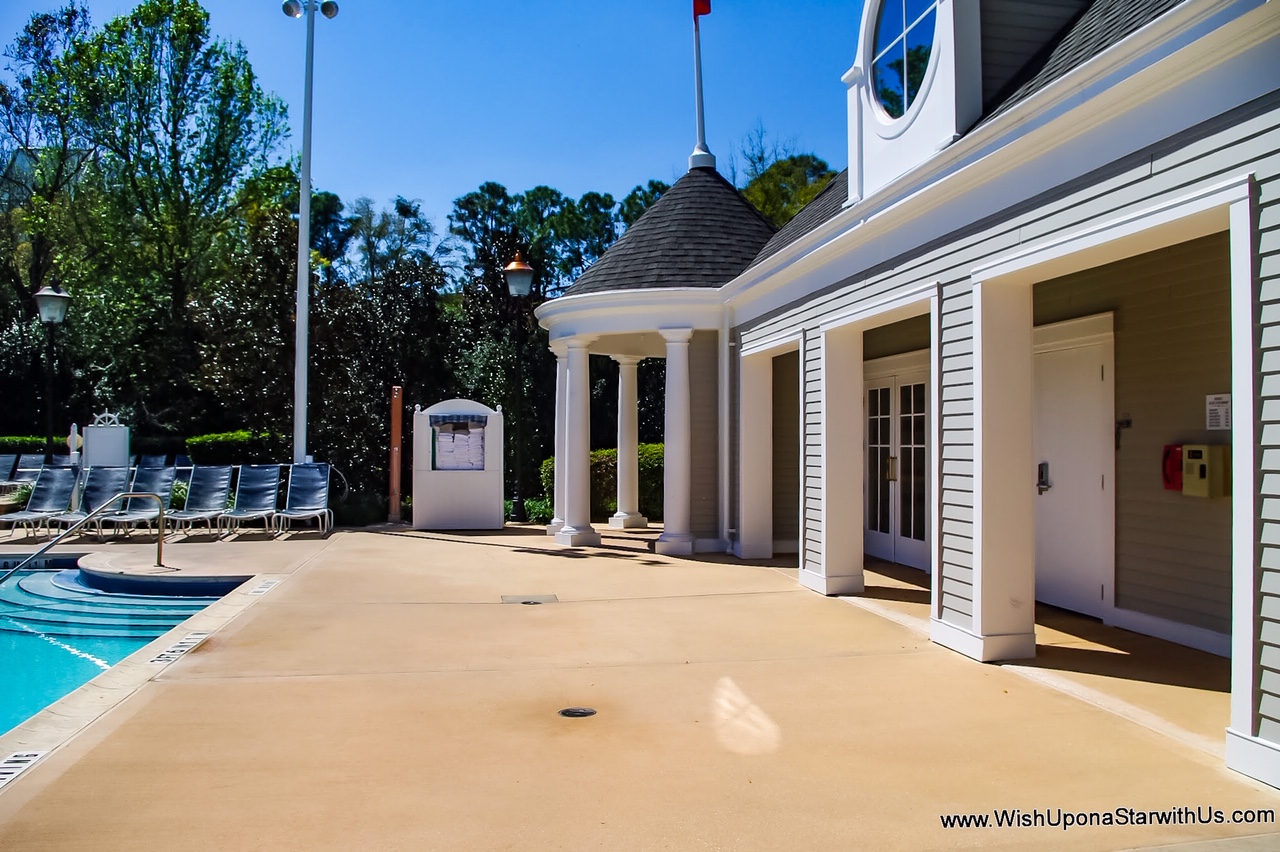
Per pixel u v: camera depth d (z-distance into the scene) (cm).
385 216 3991
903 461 1060
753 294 1054
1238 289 383
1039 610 761
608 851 311
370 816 340
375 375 1870
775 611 769
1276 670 367
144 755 406
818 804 352
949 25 648
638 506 1681
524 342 2031
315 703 491
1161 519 647
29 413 2762
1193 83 416
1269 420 369
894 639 657
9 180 2886
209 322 1783
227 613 745
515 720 462
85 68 2622
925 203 652
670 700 500
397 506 1495
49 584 1007
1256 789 364
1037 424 795
